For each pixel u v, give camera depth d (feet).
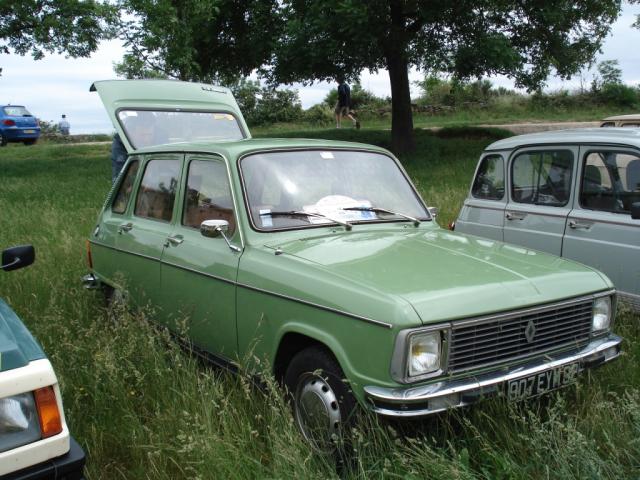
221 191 14.11
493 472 10.58
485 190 21.71
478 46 55.72
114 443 12.09
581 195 18.45
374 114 109.81
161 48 51.49
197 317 14.37
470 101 111.96
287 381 11.93
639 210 16.28
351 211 14.43
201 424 11.50
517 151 20.44
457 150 65.92
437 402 10.12
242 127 29.27
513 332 11.13
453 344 10.37
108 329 16.12
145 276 16.29
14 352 8.22
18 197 43.52
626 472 10.71
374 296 10.38
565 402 12.22
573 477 10.06
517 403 11.46
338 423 10.80
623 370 14.20
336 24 54.65
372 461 10.30
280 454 10.24
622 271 17.17
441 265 11.92
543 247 19.25
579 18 63.52
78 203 39.17
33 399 8.11
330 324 10.88
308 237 13.46
